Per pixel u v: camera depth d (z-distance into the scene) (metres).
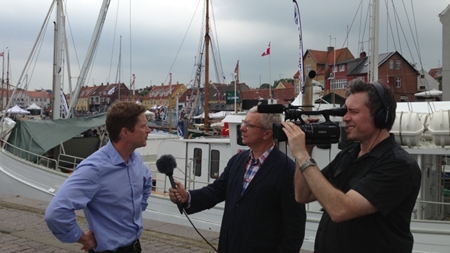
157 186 10.84
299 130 2.55
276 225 3.28
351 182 2.54
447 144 6.18
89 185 2.90
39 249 5.70
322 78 41.34
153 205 9.41
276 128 2.64
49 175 10.69
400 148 2.47
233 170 3.51
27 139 11.34
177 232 7.30
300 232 3.23
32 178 11.01
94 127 12.27
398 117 6.33
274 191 3.24
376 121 2.48
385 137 2.53
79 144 12.81
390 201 2.32
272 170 3.29
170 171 3.49
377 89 2.49
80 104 90.94
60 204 2.77
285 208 3.23
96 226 3.00
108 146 3.09
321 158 7.27
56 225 2.76
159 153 10.73
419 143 6.46
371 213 2.37
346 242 2.47
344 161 2.71
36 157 11.19
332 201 2.32
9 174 11.55
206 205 3.62
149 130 3.17
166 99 84.19
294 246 3.22
